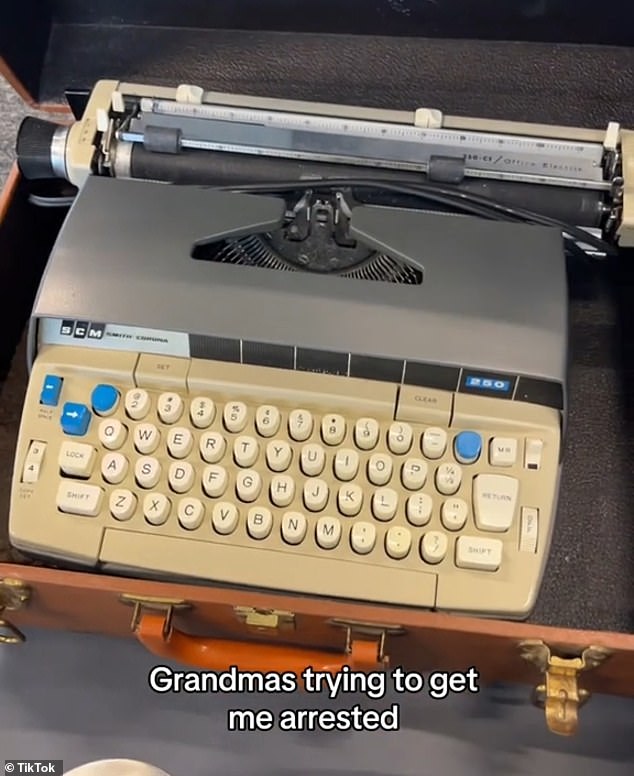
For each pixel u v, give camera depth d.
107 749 0.75
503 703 0.76
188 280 0.68
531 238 0.71
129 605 0.67
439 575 0.66
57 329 0.69
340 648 0.73
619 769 0.73
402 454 0.68
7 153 0.94
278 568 0.66
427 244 0.70
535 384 0.67
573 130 0.76
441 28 0.86
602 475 0.79
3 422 0.82
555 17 0.83
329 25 0.87
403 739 0.75
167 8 0.87
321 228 0.75
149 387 0.70
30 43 0.84
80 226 0.70
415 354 0.66
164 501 0.67
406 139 0.75
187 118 0.76
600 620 0.75
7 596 0.68
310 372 0.69
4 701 0.76
